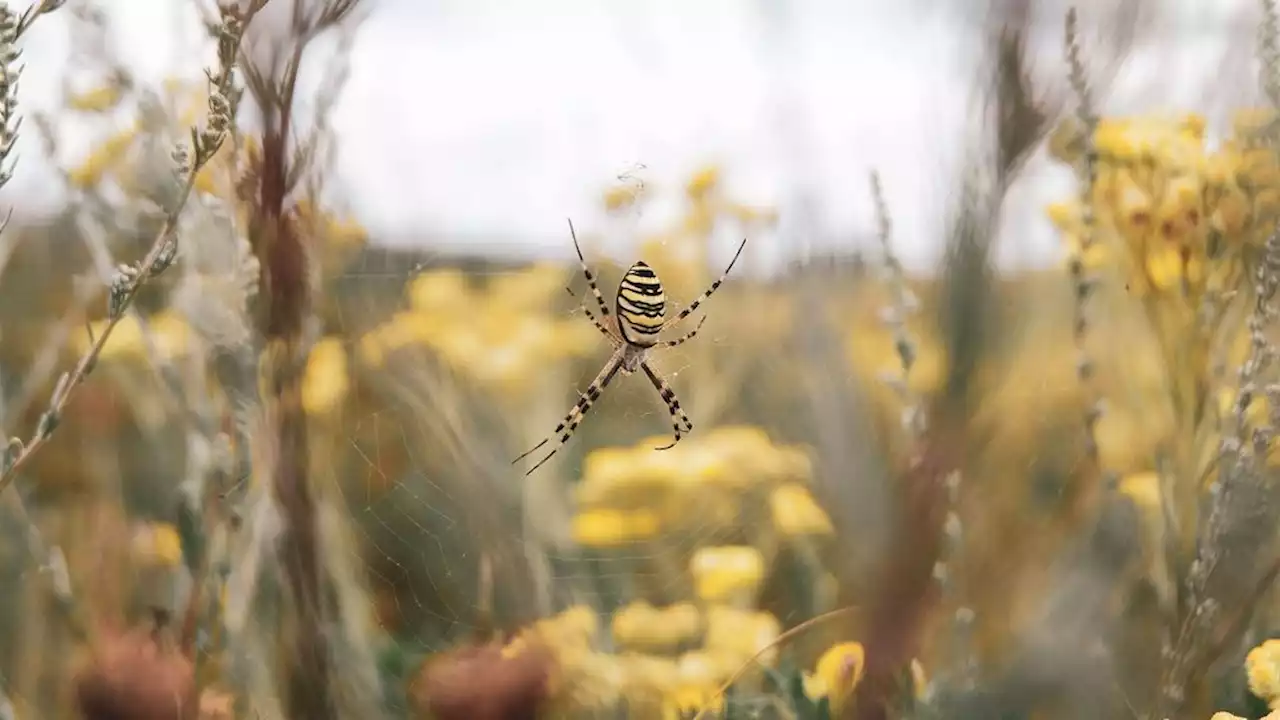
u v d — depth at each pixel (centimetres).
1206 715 34
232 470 33
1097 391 33
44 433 32
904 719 31
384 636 33
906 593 31
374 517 34
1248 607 33
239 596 33
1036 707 32
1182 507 34
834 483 31
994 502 31
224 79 31
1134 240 34
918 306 31
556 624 34
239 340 31
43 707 34
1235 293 34
